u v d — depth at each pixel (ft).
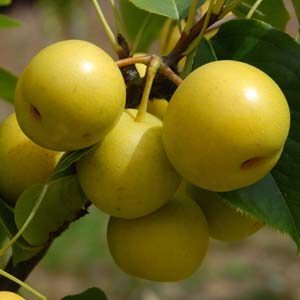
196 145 1.13
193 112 1.13
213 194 1.36
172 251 1.29
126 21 1.70
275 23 1.53
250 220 1.37
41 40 8.42
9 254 1.58
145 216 1.30
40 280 5.04
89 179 1.22
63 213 1.33
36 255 1.41
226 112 1.12
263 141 1.12
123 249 1.30
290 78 1.29
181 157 1.15
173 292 4.68
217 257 5.29
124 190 1.21
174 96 1.16
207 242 1.34
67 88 1.14
